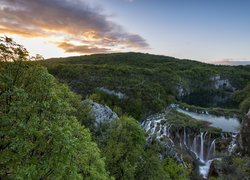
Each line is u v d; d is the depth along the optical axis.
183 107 95.06
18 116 9.46
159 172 24.95
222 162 40.00
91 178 14.63
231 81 178.25
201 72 177.88
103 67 128.75
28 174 8.49
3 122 9.12
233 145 47.28
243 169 33.22
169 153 38.81
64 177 10.34
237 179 31.81
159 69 152.25
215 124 64.69
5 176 9.00
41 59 11.19
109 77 111.62
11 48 10.29
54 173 9.82
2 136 9.36
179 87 137.25
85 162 14.79
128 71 129.75
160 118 71.62
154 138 37.56
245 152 40.66
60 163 9.73
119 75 122.06
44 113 10.46
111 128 29.59
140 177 23.86
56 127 10.01
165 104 96.62
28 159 9.72
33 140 10.11
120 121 28.55
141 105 90.06
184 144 54.72
